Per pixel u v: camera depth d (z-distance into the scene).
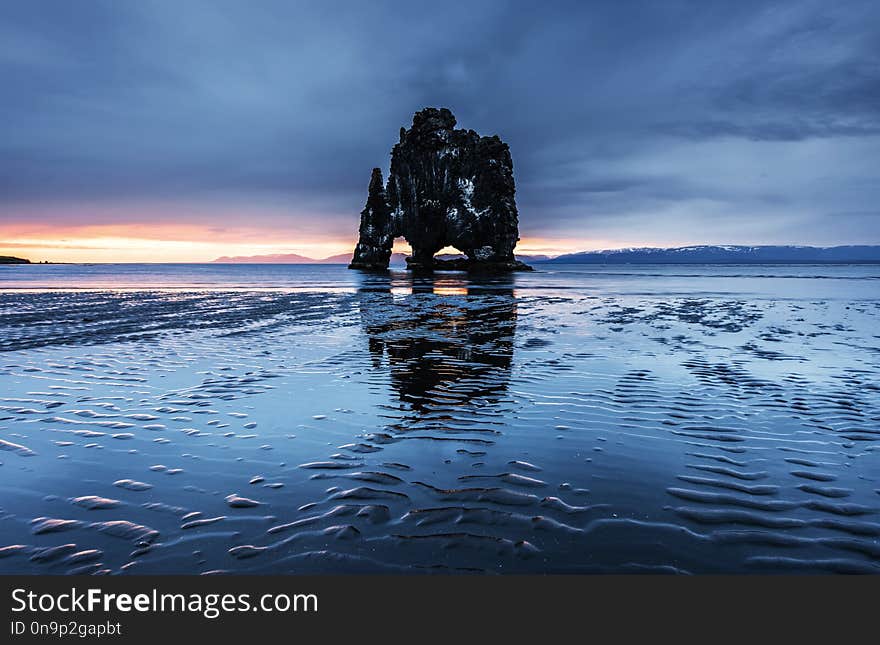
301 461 4.83
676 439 5.50
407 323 16.48
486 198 94.50
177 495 4.06
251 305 23.62
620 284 48.41
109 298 27.86
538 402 7.03
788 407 6.75
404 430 5.80
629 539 3.43
